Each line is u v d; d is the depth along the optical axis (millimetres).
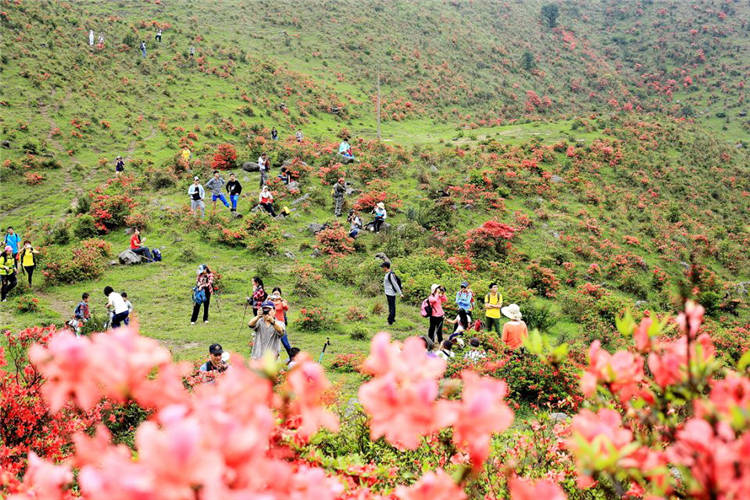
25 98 39969
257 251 19203
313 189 25734
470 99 73500
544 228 25734
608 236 26297
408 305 15398
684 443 1257
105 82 47031
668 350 1563
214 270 17203
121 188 27406
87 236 20594
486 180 28828
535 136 42438
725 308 21109
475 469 1287
